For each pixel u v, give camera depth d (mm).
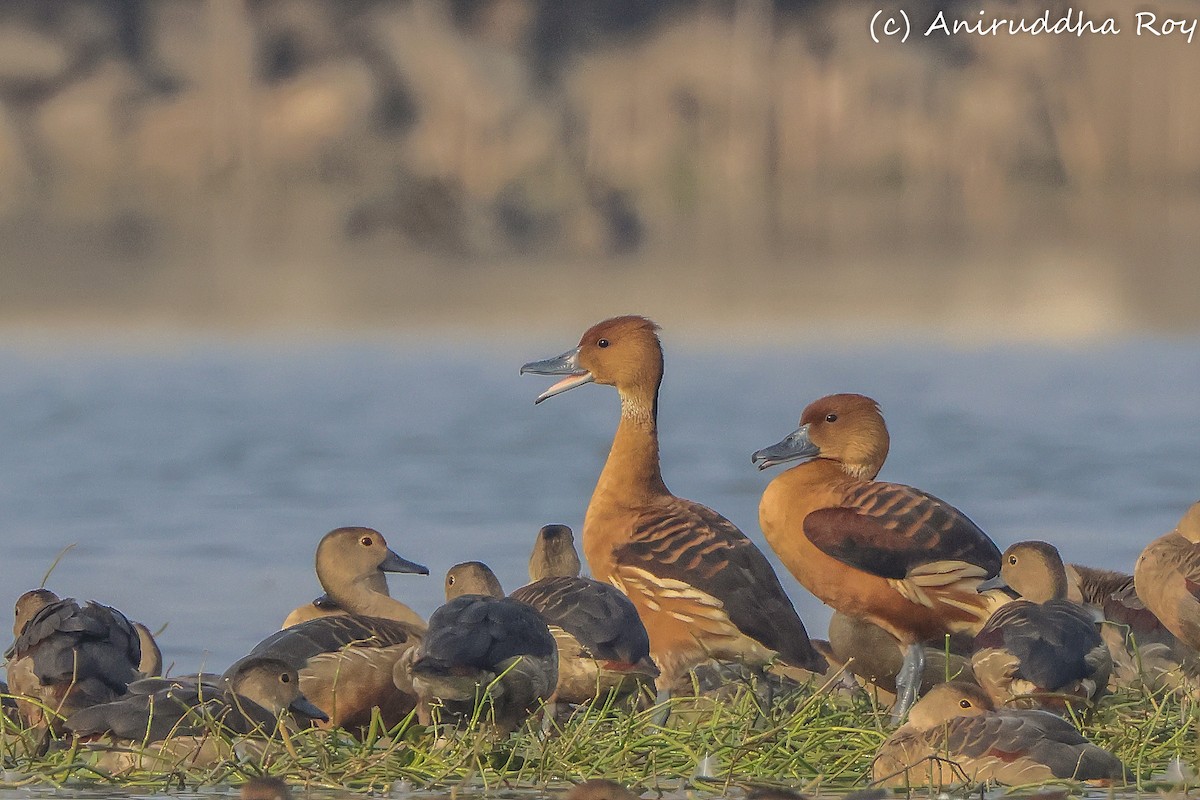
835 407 12836
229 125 61531
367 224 55062
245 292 45469
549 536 13188
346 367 33281
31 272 48406
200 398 29188
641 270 50875
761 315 41906
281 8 64438
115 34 64312
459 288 46656
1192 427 25625
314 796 9477
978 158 62562
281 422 26641
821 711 11305
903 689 11992
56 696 10219
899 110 63562
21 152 59312
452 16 66438
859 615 12289
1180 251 53062
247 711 9984
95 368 32969
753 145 63531
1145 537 17891
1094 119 62469
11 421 26641
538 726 10602
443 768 9805
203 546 17641
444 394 29859
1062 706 10516
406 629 11367
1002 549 17266
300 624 11195
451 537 18031
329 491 20906
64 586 15773
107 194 58969
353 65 63219
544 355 34938
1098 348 36375
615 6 67812
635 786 9750
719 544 12070
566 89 64812
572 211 55531
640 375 13039
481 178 58906
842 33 64750
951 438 24656
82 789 9492
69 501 20266
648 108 64188
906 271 50344
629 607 11164
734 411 27422
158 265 50312
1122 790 9430
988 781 9461
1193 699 11266
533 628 10070
